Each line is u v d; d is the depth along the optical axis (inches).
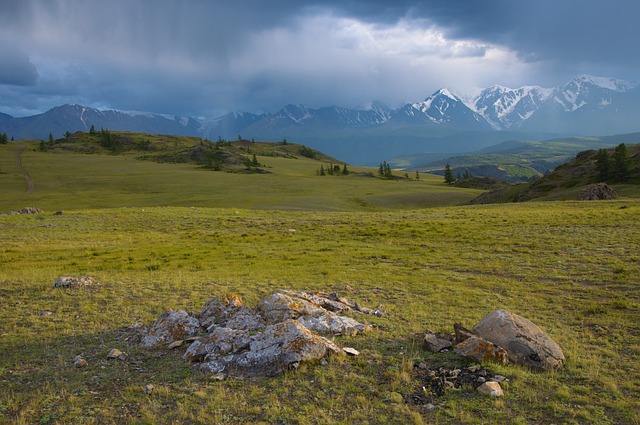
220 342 533.0
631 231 1502.2
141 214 2411.4
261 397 427.5
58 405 424.2
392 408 402.3
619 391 434.3
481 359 490.3
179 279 1025.5
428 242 1560.0
